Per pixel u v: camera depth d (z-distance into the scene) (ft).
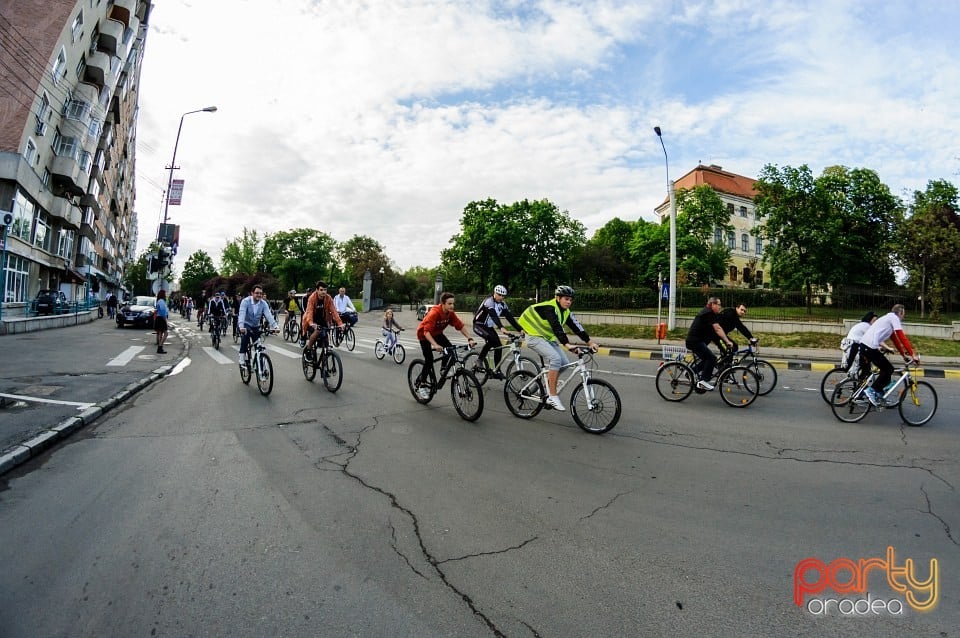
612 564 9.45
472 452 16.24
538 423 20.48
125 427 18.70
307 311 28.40
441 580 8.81
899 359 50.78
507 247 130.82
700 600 8.34
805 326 66.59
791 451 17.26
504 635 7.36
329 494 12.55
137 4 111.45
